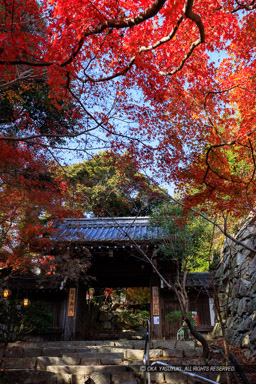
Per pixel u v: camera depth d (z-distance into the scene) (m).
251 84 7.09
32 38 5.27
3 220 9.84
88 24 4.59
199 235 11.59
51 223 10.96
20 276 13.47
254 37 6.57
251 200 6.79
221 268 13.73
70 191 9.33
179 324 13.48
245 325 9.73
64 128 9.38
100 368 7.87
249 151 6.93
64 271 12.54
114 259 14.79
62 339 13.49
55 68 4.91
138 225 15.30
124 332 20.80
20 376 7.76
